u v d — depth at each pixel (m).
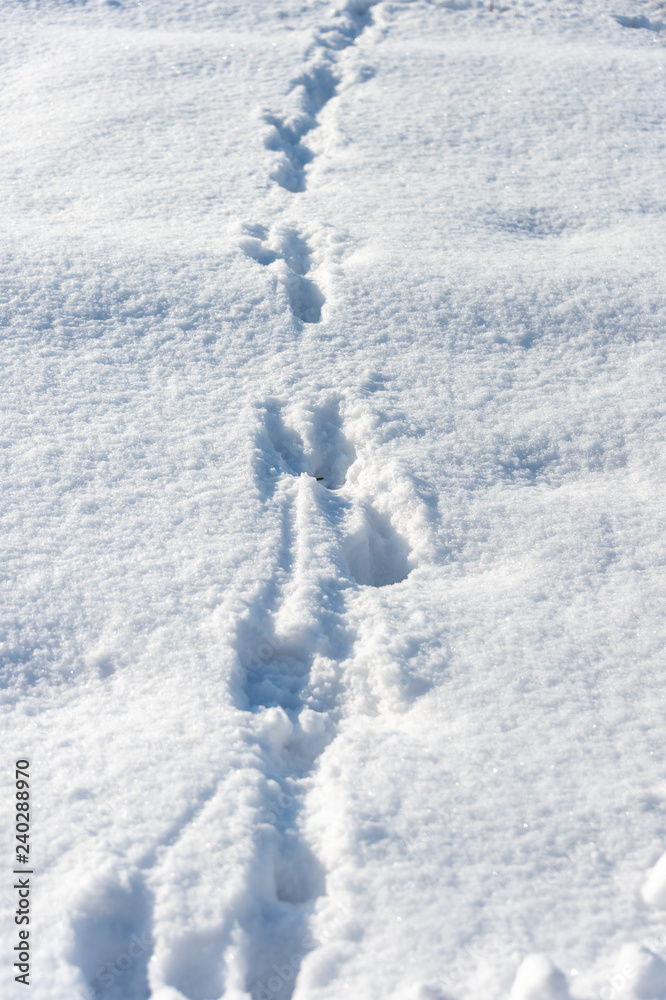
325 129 5.23
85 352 3.29
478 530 2.79
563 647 2.39
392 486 2.90
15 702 2.15
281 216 4.27
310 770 2.12
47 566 2.48
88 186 4.38
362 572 2.79
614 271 3.97
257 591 2.47
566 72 5.80
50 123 5.00
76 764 2.00
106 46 5.99
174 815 1.89
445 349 3.52
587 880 1.85
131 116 5.09
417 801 1.97
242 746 2.06
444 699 2.24
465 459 3.04
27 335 3.32
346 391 3.24
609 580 2.63
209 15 6.66
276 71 5.78
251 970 1.72
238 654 2.32
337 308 3.67
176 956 1.68
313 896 1.87
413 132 5.15
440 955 1.70
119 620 2.36
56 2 6.86
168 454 2.91
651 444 3.13
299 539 2.68
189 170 4.60
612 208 4.53
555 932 1.75
